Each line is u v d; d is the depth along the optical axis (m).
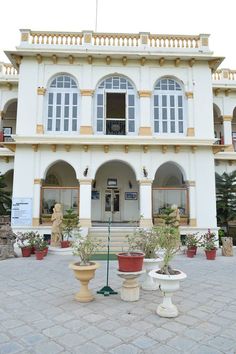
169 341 4.32
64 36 16.08
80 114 15.73
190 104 15.94
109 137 15.20
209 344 4.23
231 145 18.48
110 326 4.86
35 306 5.86
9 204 16.00
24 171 15.04
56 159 15.27
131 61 15.99
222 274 8.82
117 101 19.69
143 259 6.58
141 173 15.32
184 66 16.16
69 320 5.11
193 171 15.43
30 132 15.25
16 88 18.31
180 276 5.20
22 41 15.67
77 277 6.10
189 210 15.15
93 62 15.95
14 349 4.07
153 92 16.17
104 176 19.69
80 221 14.87
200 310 5.64
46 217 15.12
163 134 15.91
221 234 15.37
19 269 9.42
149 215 14.99
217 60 15.95
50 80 15.93
